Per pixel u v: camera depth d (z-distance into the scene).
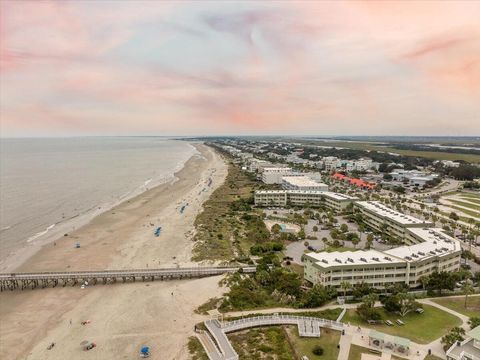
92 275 123.62
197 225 191.25
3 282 121.00
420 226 160.62
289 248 154.25
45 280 121.62
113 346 86.25
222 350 81.12
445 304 103.38
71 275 123.12
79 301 110.44
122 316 100.38
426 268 119.44
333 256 120.12
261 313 98.38
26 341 89.25
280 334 87.50
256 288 115.06
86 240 169.50
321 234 174.50
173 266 136.25
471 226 186.12
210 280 122.44
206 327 91.81
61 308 106.12
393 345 81.44
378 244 159.62
